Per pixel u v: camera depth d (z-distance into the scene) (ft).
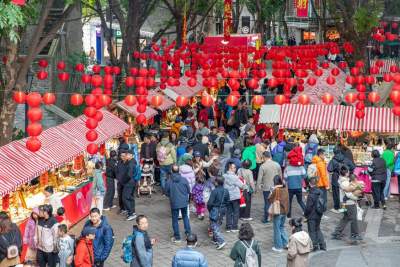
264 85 129.90
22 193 62.90
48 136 71.20
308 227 63.26
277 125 104.06
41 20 66.74
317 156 73.67
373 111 89.86
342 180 66.69
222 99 128.36
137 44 116.47
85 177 76.23
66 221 61.62
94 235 50.03
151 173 84.64
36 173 61.98
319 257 61.36
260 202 80.74
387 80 69.67
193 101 121.29
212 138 94.84
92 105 59.31
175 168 65.57
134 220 73.51
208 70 94.32
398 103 60.75
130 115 96.73
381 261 60.13
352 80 77.30
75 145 73.05
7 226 50.19
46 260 53.98
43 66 74.28
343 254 62.13
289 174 71.67
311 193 62.85
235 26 189.16
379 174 75.92
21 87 68.39
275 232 63.31
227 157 90.02
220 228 70.49
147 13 116.47
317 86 103.04
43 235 53.11
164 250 63.82
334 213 75.87
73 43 150.41
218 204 64.13
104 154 83.92
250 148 84.79
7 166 60.23
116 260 61.05
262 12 183.83
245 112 113.19
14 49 67.62
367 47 100.37
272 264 60.08
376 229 70.03
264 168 71.15
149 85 74.38
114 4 115.34
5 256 50.21
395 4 152.35
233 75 72.43
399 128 87.15
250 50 120.78
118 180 73.41
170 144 82.28
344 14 99.14
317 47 124.16
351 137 93.09
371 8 100.78
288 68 89.20
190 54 117.60
